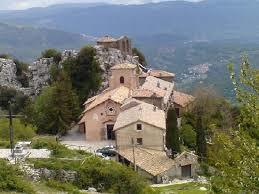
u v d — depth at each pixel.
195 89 150.25
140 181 57.12
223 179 24.11
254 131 24.39
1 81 147.62
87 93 136.00
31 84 148.88
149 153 89.94
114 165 57.62
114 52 146.50
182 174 86.81
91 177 54.22
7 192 44.41
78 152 62.22
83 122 114.38
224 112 118.50
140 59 185.25
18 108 137.88
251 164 23.48
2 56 168.12
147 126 94.69
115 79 125.62
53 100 115.31
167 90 129.25
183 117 121.62
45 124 114.19
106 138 109.50
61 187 49.75
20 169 51.22
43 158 55.44
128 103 107.25
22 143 63.59
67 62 139.75
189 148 108.88
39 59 151.50
